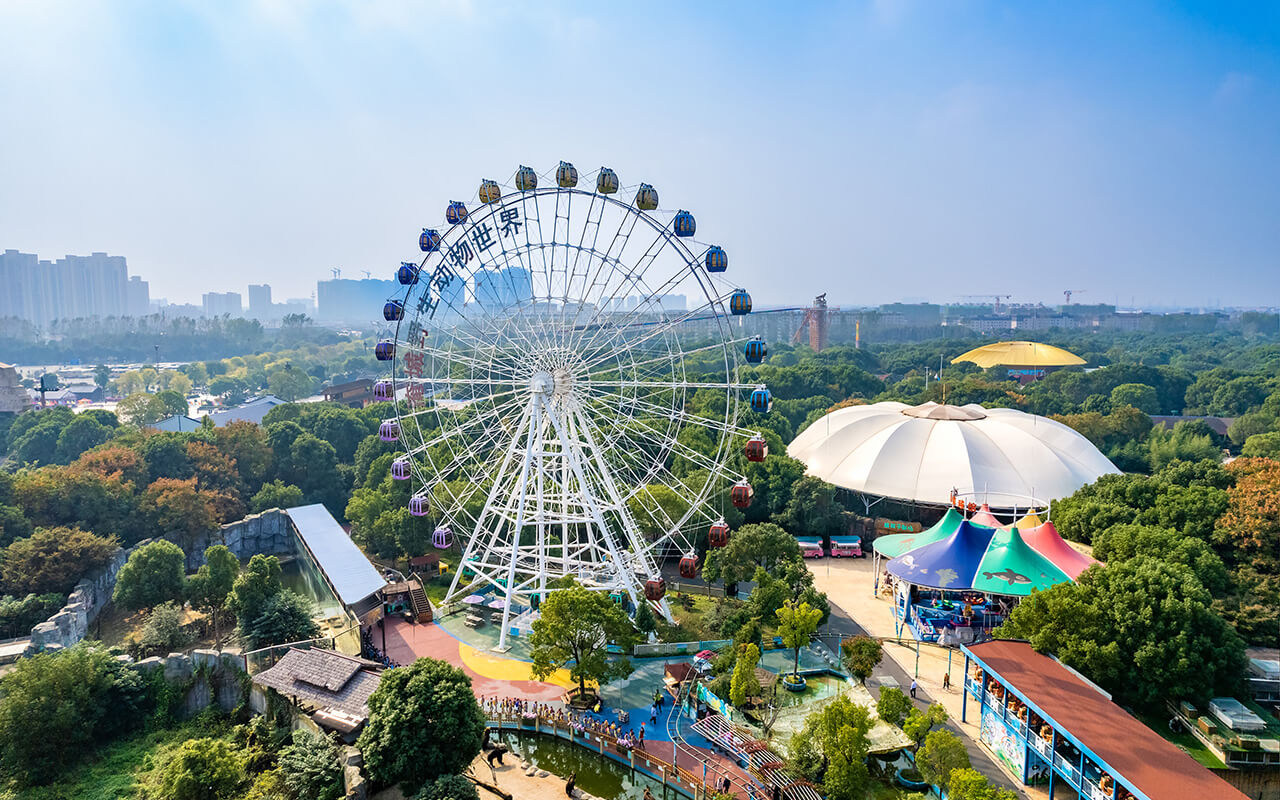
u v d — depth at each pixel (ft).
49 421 563.89
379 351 297.12
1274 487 292.40
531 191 287.48
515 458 342.64
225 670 233.35
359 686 203.10
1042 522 330.54
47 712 207.82
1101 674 209.26
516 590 294.46
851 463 418.72
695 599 318.45
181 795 177.27
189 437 456.04
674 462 418.72
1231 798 150.51
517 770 201.87
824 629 283.38
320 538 348.18
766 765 189.06
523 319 307.58
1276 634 254.88
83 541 306.55
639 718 224.74
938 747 169.78
